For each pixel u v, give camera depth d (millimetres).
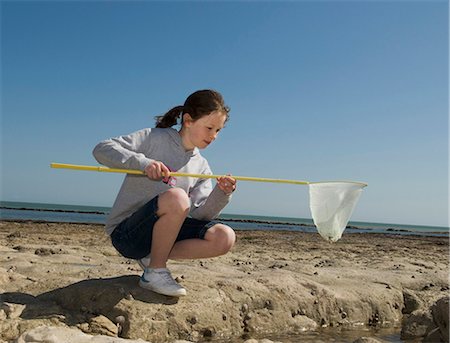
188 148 3018
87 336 2119
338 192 3041
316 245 9758
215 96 2885
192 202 3070
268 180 2998
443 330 3057
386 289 4027
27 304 2680
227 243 2885
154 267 2863
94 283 2965
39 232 9180
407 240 15328
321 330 3279
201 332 2844
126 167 2723
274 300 3328
